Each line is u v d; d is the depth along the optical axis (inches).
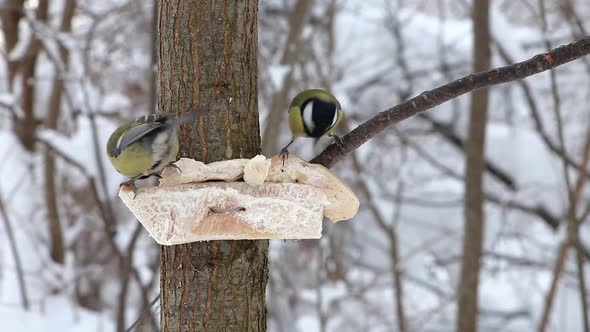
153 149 123.2
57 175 405.4
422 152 476.7
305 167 122.0
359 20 462.6
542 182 444.8
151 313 217.0
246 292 121.3
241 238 115.4
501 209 451.8
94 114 330.3
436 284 458.0
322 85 409.1
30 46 350.3
